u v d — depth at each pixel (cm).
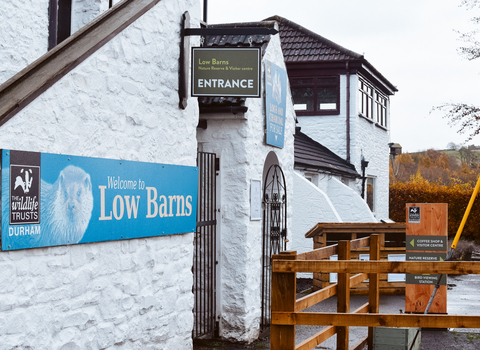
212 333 712
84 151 398
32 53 499
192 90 544
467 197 2233
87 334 398
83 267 395
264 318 787
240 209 704
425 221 765
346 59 1742
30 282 346
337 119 1775
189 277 539
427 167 4709
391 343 580
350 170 1684
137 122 461
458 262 368
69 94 383
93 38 415
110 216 420
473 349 670
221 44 779
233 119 706
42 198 353
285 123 865
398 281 1057
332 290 497
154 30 485
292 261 392
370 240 636
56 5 534
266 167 872
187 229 532
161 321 491
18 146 338
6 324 327
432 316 375
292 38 1888
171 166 505
